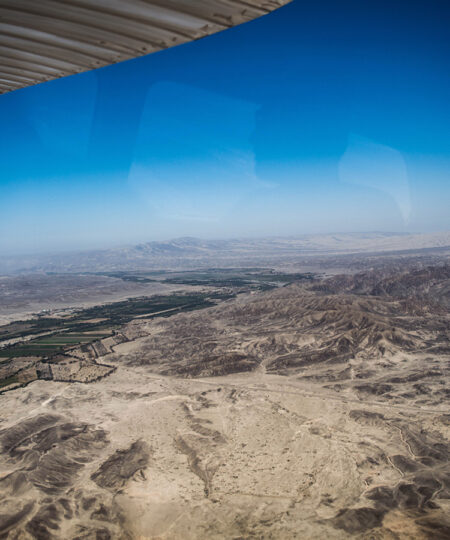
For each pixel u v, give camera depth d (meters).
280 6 1.89
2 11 1.95
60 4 1.90
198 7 1.90
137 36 2.20
